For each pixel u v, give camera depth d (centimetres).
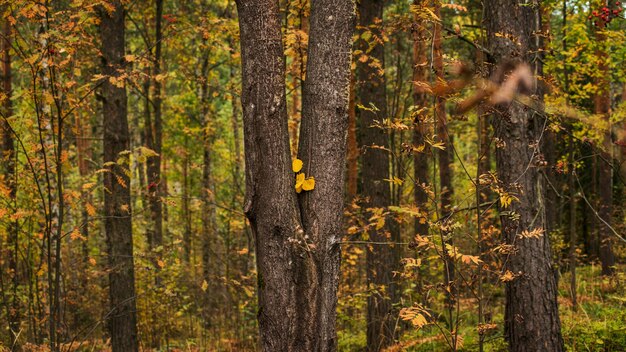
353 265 897
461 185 1312
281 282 324
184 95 1611
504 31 491
